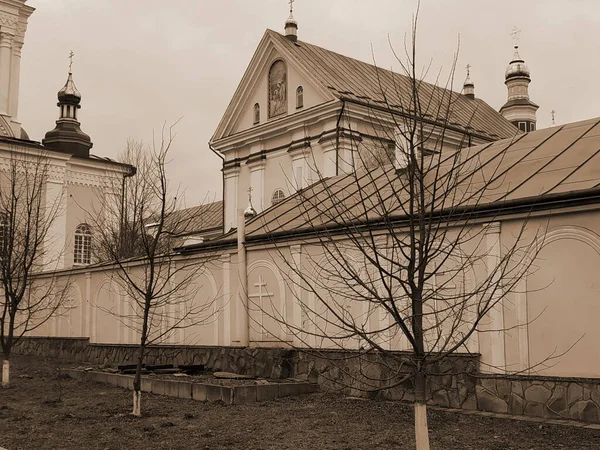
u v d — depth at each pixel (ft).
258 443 32.83
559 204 38.68
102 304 79.61
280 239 55.26
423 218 25.76
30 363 79.20
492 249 41.52
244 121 131.54
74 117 168.45
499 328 40.83
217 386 45.50
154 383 51.19
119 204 139.54
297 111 117.50
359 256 48.65
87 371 60.95
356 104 108.47
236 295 59.52
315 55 123.85
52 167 148.56
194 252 64.34
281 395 47.01
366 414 39.70
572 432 33.53
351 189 60.03
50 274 89.92
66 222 152.76
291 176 119.03
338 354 49.42
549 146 48.91
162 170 47.01
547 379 38.27
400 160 53.83
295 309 53.72
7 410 44.45
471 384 41.47
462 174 49.83
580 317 37.68
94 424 38.83
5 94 149.28
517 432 33.81
